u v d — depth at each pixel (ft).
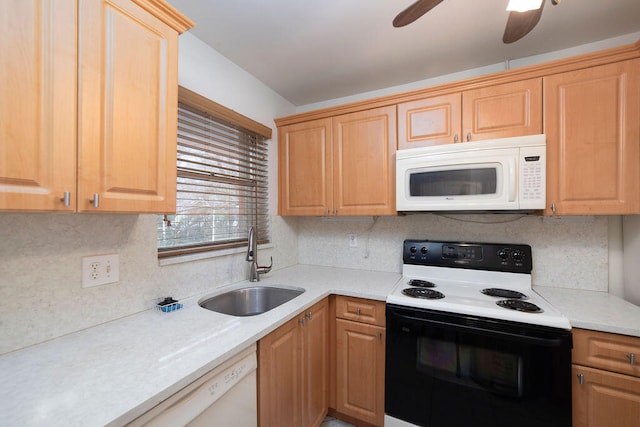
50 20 2.35
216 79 5.52
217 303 5.18
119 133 2.84
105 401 2.12
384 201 6.02
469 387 4.37
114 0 2.80
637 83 4.23
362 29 4.94
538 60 5.76
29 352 2.84
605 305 4.46
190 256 4.85
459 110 5.35
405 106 5.83
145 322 3.68
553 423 3.89
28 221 2.94
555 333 3.91
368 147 6.18
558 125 4.66
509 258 5.58
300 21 4.72
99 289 3.56
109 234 3.67
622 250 5.10
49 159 2.33
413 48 5.51
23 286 2.90
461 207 5.07
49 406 2.05
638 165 4.21
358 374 5.41
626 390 3.64
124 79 2.89
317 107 8.13
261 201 6.85
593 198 4.46
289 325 4.25
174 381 2.39
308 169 6.89
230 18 4.63
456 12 4.50
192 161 5.00
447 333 4.50
